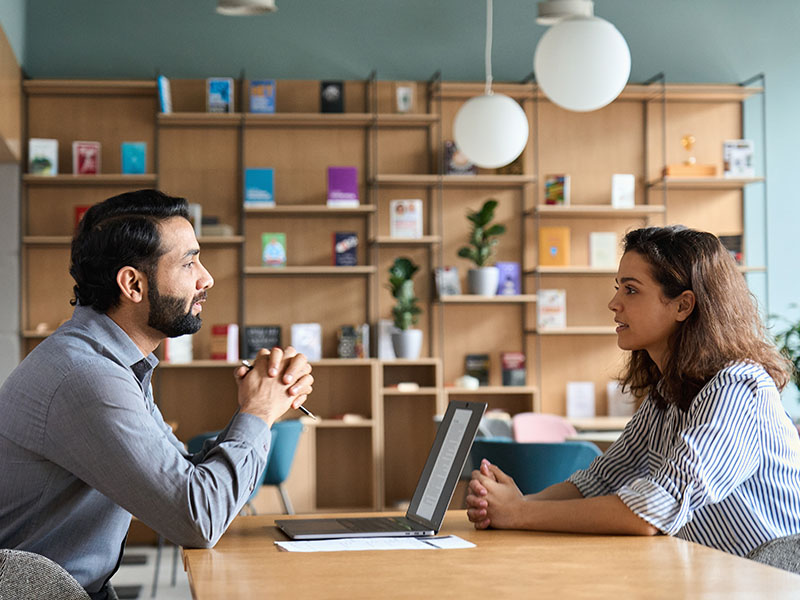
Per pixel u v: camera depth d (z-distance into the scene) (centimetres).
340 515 215
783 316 728
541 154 718
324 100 685
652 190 725
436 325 705
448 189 710
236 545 178
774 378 202
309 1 703
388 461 696
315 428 677
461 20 712
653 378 219
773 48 736
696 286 197
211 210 688
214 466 178
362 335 682
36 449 175
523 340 712
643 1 729
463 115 575
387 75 707
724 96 719
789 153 734
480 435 619
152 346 199
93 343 184
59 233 675
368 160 703
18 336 655
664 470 185
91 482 174
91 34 682
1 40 563
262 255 690
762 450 191
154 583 502
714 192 729
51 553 183
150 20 688
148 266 189
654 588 136
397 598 131
